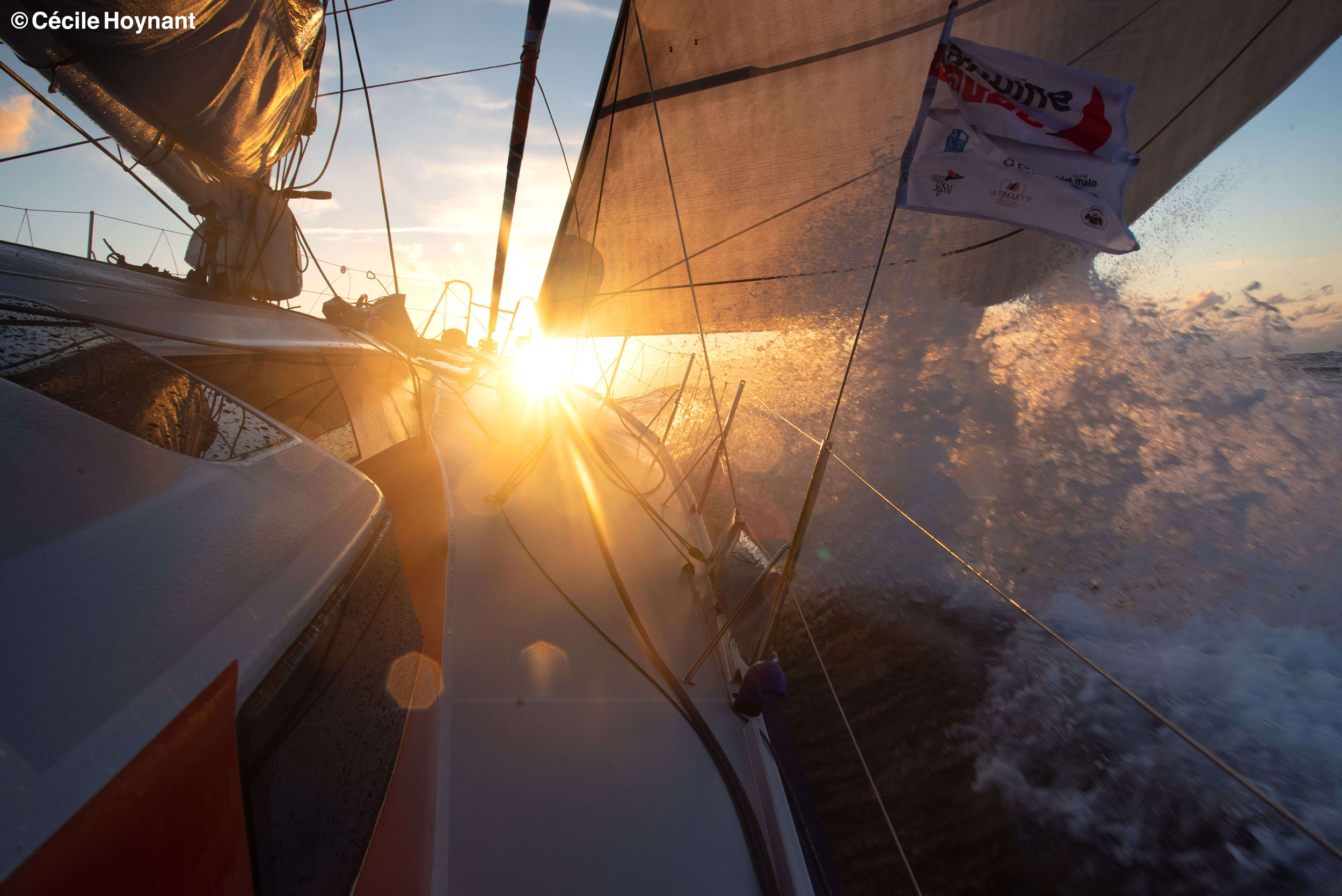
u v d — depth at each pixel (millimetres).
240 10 2455
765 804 2449
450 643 2418
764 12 4734
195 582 748
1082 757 3229
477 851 2037
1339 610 4203
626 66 5211
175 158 3207
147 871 541
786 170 5434
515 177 5336
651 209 5910
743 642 3270
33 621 576
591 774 2398
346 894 910
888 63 4820
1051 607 4539
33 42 1966
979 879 2619
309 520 1051
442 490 3738
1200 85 5125
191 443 988
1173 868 2734
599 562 4039
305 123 4266
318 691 901
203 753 639
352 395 3129
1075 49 4945
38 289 1660
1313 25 4730
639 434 6996
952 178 2938
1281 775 3174
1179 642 4152
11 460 716
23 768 475
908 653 4113
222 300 3248
